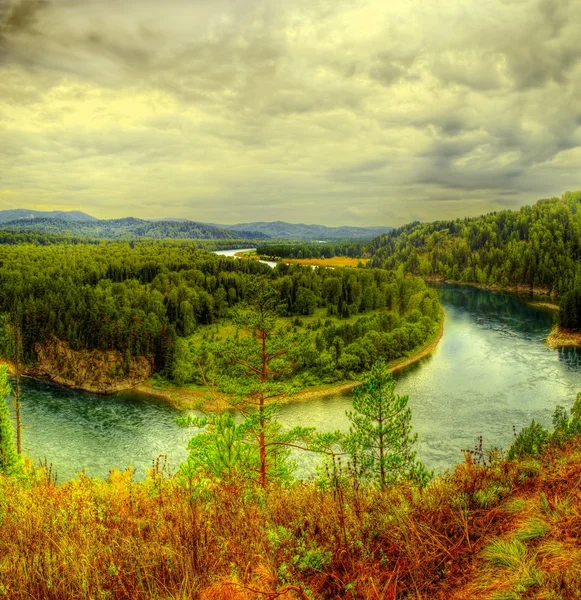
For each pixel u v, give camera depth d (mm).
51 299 96250
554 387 69250
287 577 4531
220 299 120938
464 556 4871
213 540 5340
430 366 83375
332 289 143375
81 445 54781
